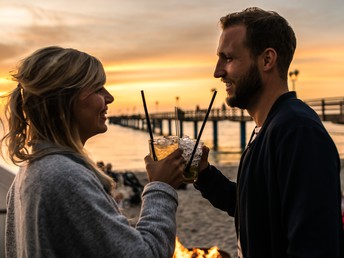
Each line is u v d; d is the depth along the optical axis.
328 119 29.75
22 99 1.50
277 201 1.50
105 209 1.36
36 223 1.32
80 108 1.48
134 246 1.35
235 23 1.70
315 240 1.35
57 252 1.32
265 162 1.55
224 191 2.08
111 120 197.88
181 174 1.62
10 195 1.58
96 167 1.48
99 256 1.32
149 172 1.61
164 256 1.43
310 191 1.39
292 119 1.49
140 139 83.62
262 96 1.69
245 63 1.67
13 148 1.46
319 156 1.42
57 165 1.36
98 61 1.52
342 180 16.41
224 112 53.59
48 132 1.46
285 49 1.67
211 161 36.03
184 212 12.66
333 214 1.38
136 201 12.83
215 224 11.30
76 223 1.31
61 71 1.43
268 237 1.56
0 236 2.80
